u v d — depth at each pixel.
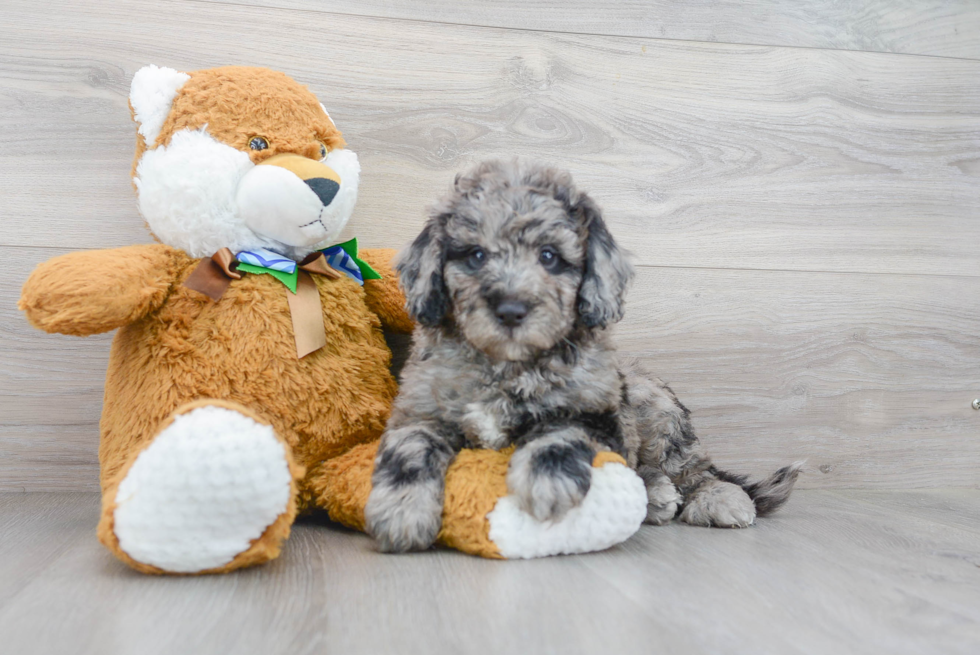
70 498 0.85
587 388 0.71
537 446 0.66
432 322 0.73
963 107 1.00
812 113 0.97
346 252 0.81
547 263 0.71
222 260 0.73
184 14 0.87
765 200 0.96
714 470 0.85
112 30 0.86
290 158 0.74
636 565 0.66
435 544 0.69
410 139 0.90
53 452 0.87
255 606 0.57
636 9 0.93
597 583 0.62
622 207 0.94
